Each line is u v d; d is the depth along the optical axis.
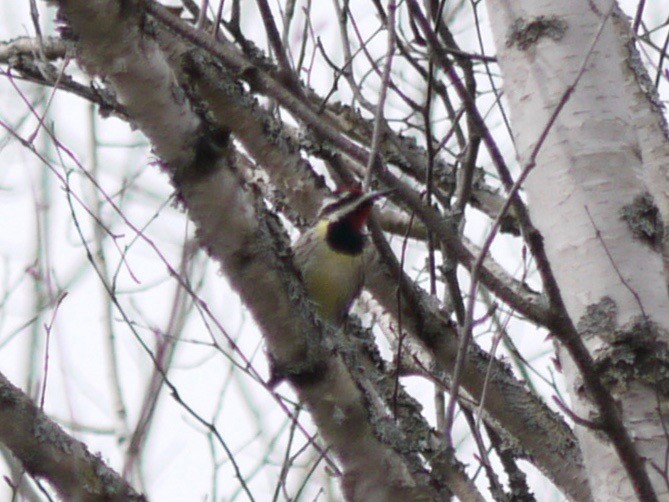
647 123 10.18
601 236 7.82
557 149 8.05
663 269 7.86
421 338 9.30
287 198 10.02
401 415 9.60
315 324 7.27
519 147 8.28
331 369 7.28
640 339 7.53
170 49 8.44
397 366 8.44
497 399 9.26
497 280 7.26
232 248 7.07
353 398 7.34
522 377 10.38
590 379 7.11
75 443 6.86
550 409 9.34
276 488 8.10
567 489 9.28
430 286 9.91
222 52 7.35
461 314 9.67
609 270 7.73
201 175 6.91
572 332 7.14
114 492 6.86
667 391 7.46
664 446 7.36
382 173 7.48
